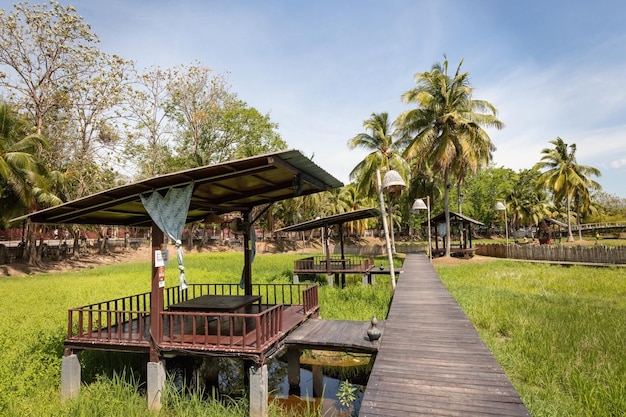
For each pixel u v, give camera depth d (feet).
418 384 15.03
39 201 77.25
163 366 20.63
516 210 185.57
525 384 19.61
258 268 75.46
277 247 159.33
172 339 20.36
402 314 26.99
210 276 61.16
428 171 109.50
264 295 44.55
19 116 82.89
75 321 32.55
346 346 21.16
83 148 92.17
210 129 117.80
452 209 168.45
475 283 52.39
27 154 73.51
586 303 37.76
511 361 22.25
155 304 20.49
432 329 22.94
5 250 86.22
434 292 36.17
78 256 105.70
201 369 27.63
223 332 22.58
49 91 86.12
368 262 58.70
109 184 99.09
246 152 117.91
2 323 31.91
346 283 60.95
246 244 30.71
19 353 24.22
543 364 21.08
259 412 18.60
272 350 20.61
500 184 187.01
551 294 43.68
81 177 91.81
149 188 20.84
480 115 82.23
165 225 20.08
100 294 45.62
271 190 25.49
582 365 20.95
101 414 18.01
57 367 22.75
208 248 144.97
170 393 20.16
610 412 16.14
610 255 72.69
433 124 85.35
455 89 82.99
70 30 85.25
